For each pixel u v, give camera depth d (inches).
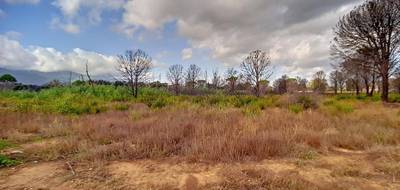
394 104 687.1
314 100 559.5
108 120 356.2
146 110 475.5
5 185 154.3
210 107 495.2
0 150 231.0
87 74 1042.1
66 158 207.9
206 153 198.8
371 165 183.5
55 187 151.7
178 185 154.3
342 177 163.8
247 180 157.5
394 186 149.8
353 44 877.2
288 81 1401.3
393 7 791.7
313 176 165.5
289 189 145.1
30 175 170.1
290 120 332.2
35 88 1220.5
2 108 536.4
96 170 178.2
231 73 1190.9
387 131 275.4
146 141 232.2
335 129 295.9
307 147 225.9
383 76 847.1
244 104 594.6
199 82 1261.1
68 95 791.7
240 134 241.4
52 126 319.9
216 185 151.6
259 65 970.1
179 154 210.1
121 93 905.5
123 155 204.5
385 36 829.8
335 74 1743.4
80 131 294.4
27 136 293.3
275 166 183.3
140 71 1069.8
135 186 153.2
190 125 286.2
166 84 1272.1
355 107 581.9
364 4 840.3
